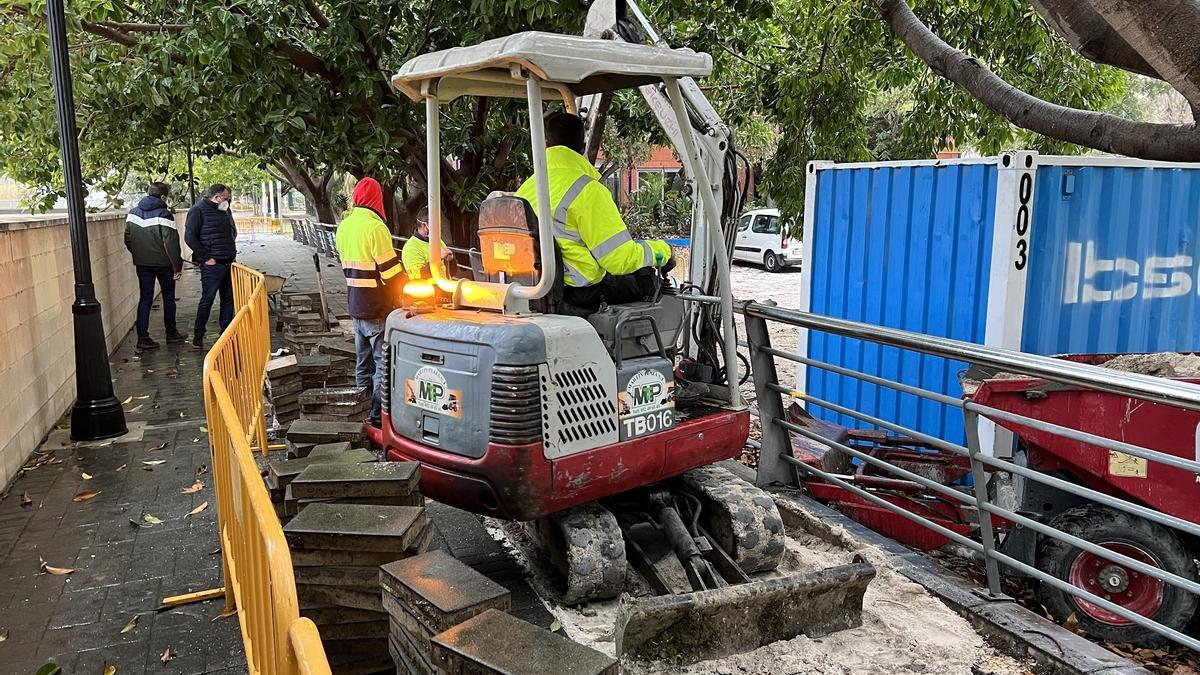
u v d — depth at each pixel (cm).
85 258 714
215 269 1193
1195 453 453
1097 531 468
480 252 462
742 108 1217
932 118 1079
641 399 432
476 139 1080
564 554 441
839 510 595
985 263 624
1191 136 304
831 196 797
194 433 741
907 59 1071
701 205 547
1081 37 305
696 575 434
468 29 908
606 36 592
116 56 1011
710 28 1052
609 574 426
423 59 432
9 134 1173
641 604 361
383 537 347
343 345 920
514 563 484
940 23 1011
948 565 562
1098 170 604
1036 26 964
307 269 2281
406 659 321
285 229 5631
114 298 1209
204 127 1120
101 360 729
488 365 393
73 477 627
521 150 1122
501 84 489
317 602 354
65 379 810
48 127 1090
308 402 705
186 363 1064
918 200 687
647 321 443
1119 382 350
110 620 413
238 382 607
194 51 822
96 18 832
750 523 462
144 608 425
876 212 735
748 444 782
